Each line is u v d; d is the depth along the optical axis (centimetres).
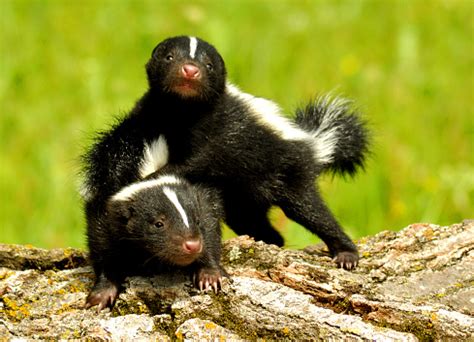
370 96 1930
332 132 1412
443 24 2247
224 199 1312
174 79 1259
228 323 986
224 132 1288
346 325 951
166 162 1255
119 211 1102
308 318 964
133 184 1155
